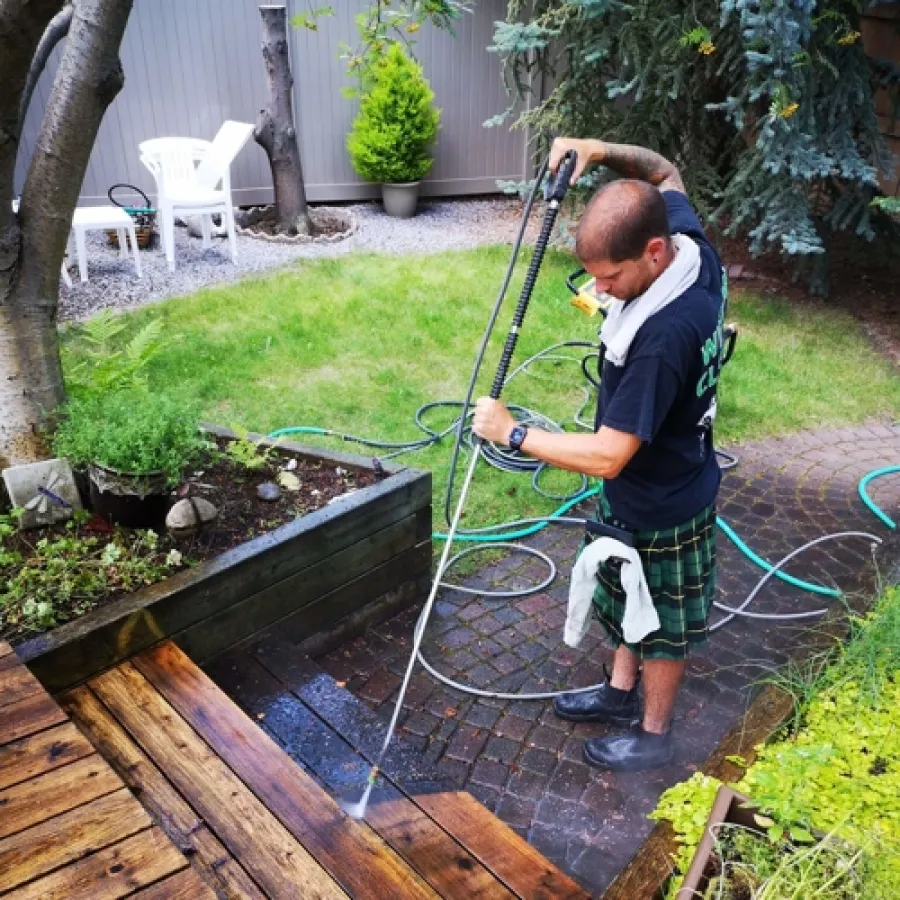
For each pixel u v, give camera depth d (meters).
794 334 5.46
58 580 2.46
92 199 7.50
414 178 7.93
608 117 5.79
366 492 2.79
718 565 3.33
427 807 2.05
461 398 4.56
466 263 6.66
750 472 3.98
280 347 5.09
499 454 3.98
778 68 4.55
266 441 3.23
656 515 2.04
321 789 1.94
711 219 5.58
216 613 2.45
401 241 7.29
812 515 3.65
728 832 1.66
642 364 1.77
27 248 2.75
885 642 2.56
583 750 2.45
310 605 2.71
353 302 5.78
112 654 2.26
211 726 2.09
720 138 5.93
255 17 7.46
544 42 5.31
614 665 2.51
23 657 2.10
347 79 7.89
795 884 1.49
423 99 7.56
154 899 1.54
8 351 2.79
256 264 6.63
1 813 1.70
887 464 4.05
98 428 2.68
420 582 3.08
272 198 8.15
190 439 2.74
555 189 2.10
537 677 2.76
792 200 5.16
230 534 2.71
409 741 2.49
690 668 2.79
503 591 3.16
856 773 2.14
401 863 1.80
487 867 1.87
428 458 3.96
